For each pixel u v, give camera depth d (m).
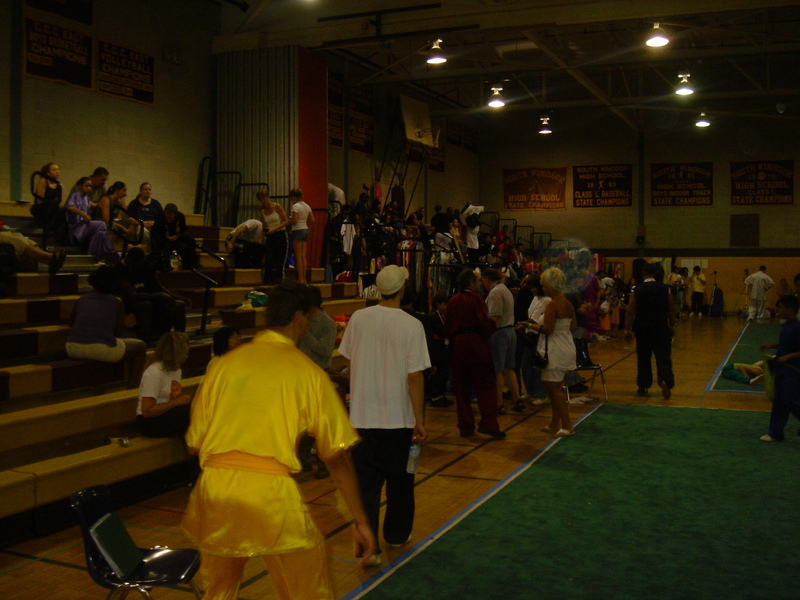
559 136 30.16
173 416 6.33
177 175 14.91
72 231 10.59
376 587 4.18
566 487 6.14
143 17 13.98
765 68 26.62
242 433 2.80
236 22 15.82
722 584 4.15
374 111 21.98
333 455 2.90
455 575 4.34
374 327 4.70
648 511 5.49
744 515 5.37
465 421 8.16
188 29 15.12
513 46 20.80
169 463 6.33
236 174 15.63
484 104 27.25
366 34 14.77
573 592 4.06
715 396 10.56
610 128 29.58
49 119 12.05
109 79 13.22
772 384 7.81
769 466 6.71
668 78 27.42
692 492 5.95
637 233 29.33
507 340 9.42
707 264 28.67
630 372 13.08
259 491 2.73
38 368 6.38
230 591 2.83
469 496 5.97
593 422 8.77
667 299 10.34
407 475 4.78
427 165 25.72
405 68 21.81
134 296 7.74
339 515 5.55
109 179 13.25
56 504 5.39
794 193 27.50
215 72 15.86
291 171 15.19
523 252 26.67
